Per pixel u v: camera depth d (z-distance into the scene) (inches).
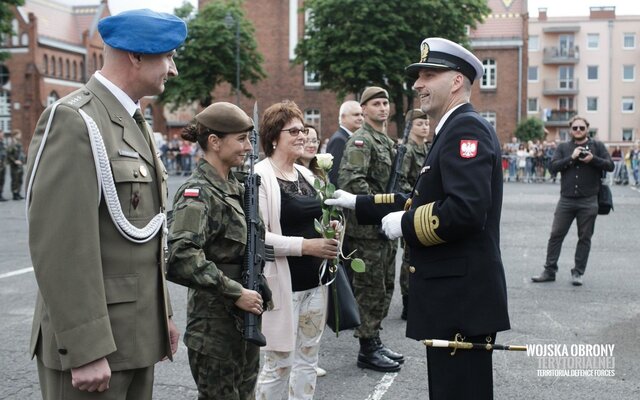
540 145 1219.9
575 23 2503.7
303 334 158.7
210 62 1326.3
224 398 122.6
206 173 122.3
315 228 147.9
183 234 113.6
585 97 2527.1
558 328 247.9
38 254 90.3
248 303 116.0
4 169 753.6
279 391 150.1
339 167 231.3
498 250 122.5
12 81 1942.7
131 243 98.0
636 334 239.9
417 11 1111.0
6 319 257.1
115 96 100.3
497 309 119.5
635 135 2511.1
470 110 122.1
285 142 157.5
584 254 326.0
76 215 90.6
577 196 323.6
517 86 1775.3
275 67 1694.1
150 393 106.4
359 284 205.2
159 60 101.9
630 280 336.5
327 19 1153.4
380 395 184.4
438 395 121.8
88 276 90.9
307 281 154.8
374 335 206.1
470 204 112.3
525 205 718.5
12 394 181.6
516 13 1802.4
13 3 995.9
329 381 195.9
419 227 117.2
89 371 91.3
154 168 103.3
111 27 99.7
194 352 122.3
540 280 333.1
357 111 249.0
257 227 125.3
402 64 1119.6
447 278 120.1
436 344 117.2
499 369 204.5
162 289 103.3
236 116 122.9
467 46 1181.1
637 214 633.6
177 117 2174.0
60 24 2090.3
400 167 218.7
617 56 2497.5
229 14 1332.4
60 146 91.2
